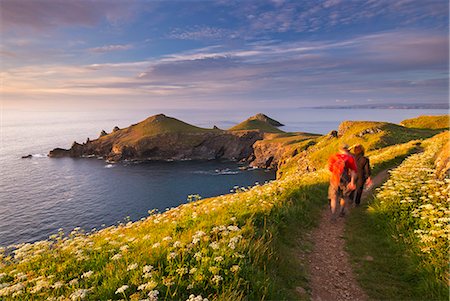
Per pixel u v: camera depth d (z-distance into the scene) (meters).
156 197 129.12
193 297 5.19
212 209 11.13
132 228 12.25
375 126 106.81
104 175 179.38
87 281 6.55
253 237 8.44
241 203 12.00
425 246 7.73
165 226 10.72
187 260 6.97
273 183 17.34
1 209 115.00
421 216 9.33
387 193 11.81
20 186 154.12
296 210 11.62
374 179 19.08
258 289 6.19
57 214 109.06
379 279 7.31
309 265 8.17
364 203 13.47
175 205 117.69
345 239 9.84
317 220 11.73
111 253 8.11
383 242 9.01
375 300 6.58
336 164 12.04
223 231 8.27
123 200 125.25
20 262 8.06
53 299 5.73
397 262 7.77
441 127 116.44
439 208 8.88
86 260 7.77
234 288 6.05
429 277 6.67
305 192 14.46
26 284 6.54
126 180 163.62
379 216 10.69
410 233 8.76
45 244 8.68
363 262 8.20
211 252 7.18
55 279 6.96
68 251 8.42
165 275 6.53
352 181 11.66
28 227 97.06
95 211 112.00
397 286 6.94
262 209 10.70
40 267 7.95
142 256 7.24
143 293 5.51
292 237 9.66
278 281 6.79
